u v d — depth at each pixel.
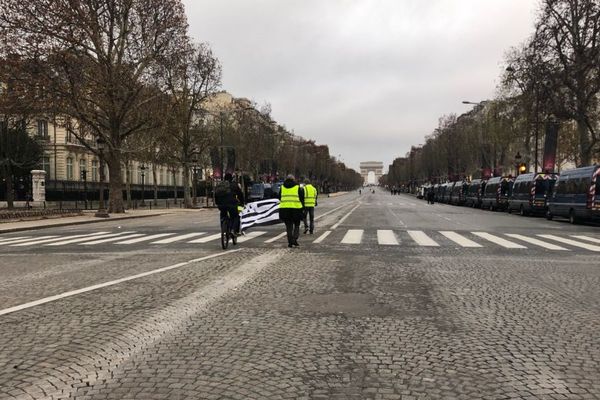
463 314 7.08
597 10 39.09
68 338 5.93
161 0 39.03
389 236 18.53
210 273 10.26
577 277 10.07
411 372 4.88
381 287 8.91
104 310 7.23
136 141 52.75
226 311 7.16
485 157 70.94
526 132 52.88
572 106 41.00
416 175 147.75
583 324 6.60
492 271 10.74
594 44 39.66
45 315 6.98
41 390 4.45
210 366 5.02
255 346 5.64
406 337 5.99
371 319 6.77
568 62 41.41
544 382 4.65
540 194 35.03
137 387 4.51
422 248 14.89
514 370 4.95
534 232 21.25
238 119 72.56
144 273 10.30
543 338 5.98
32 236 20.62
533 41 42.59
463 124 88.88
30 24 34.22
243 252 13.72
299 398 4.29
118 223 29.09
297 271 10.54
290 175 14.90
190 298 7.96
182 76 42.44
